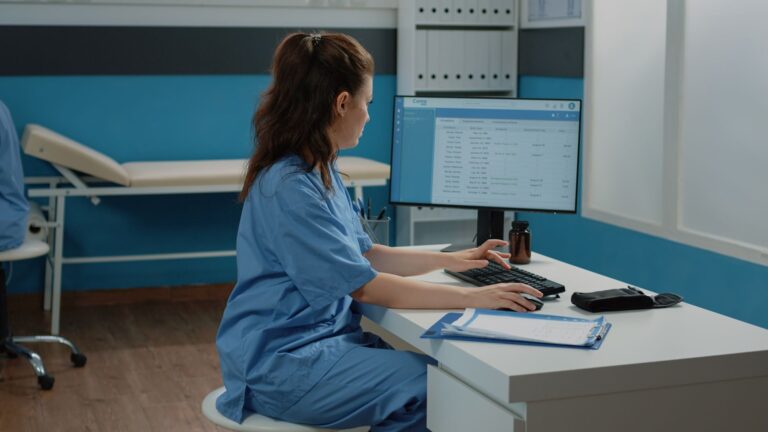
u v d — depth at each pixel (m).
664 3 3.93
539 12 4.93
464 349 1.74
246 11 4.99
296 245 2.01
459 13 5.05
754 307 3.54
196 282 5.11
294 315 2.05
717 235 3.71
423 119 2.67
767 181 3.42
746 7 3.46
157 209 4.99
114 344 4.24
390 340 2.65
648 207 4.13
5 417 3.33
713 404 1.72
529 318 1.92
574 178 2.60
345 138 2.15
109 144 4.86
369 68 2.14
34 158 4.69
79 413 3.38
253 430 2.01
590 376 1.63
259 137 2.14
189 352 4.12
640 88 4.12
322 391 1.99
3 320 3.71
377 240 2.72
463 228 5.42
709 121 3.70
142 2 4.80
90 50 4.76
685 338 1.81
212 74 4.96
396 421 1.98
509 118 2.62
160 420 3.32
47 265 4.75
